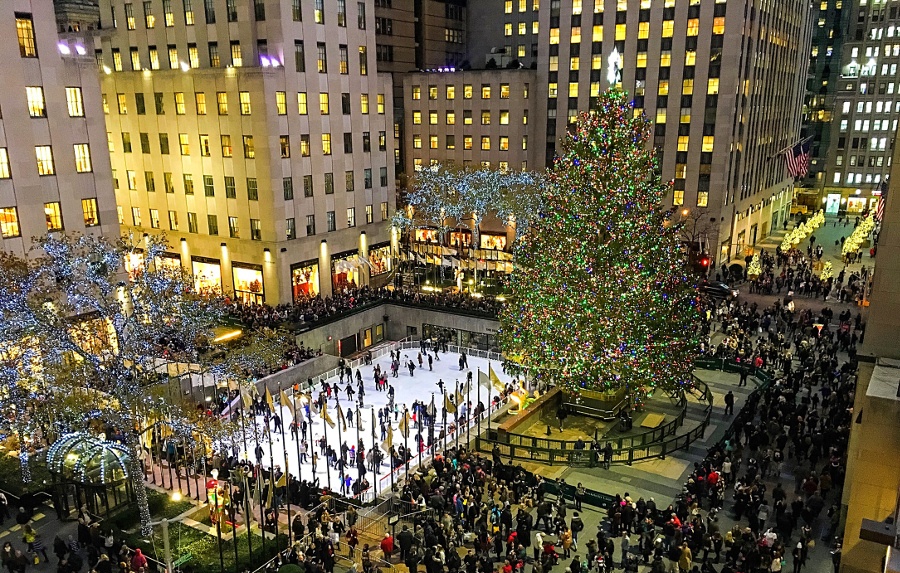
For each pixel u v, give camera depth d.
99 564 20.30
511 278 37.97
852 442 22.50
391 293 55.59
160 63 54.28
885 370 20.62
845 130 103.81
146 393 26.17
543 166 73.75
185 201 54.22
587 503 26.56
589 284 32.00
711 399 36.03
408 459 30.25
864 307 50.81
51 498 26.89
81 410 23.69
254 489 26.27
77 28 37.12
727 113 62.66
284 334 43.84
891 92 98.88
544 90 72.00
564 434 33.97
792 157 70.31
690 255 59.59
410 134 77.88
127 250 29.92
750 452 30.16
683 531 22.53
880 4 96.69
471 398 40.06
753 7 63.91
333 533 23.11
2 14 32.28
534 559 22.48
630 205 31.56
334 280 56.03
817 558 22.34
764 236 89.38
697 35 62.66
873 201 103.00
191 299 31.28
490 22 89.94
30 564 22.23
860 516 18.94
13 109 33.00
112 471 24.22
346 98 54.72
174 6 51.94
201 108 50.56
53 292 27.06
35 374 26.48
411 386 42.41
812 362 38.22
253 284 52.16
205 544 23.77
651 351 32.19
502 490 24.98
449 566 20.41
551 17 70.19
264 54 49.00
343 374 43.22
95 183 37.12
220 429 26.20
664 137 66.56
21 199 33.66
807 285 57.75
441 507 24.30
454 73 72.88
